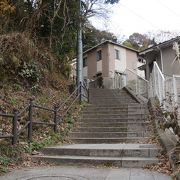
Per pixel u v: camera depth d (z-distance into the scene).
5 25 12.70
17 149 7.20
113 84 28.81
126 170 6.43
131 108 12.51
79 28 16.19
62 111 11.82
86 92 15.63
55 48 16.05
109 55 33.84
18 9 13.61
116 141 9.44
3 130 8.15
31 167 6.75
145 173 6.09
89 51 36.12
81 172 6.25
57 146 8.23
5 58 11.80
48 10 14.70
